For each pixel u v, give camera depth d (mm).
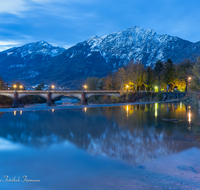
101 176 9438
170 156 12062
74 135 17734
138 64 96812
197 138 16625
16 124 23766
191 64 90438
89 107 50438
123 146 14227
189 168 10258
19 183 8805
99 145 14500
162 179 9047
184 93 87312
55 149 13555
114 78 124000
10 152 12891
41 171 10016
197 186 8398
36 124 23859
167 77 98500
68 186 8523
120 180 9008
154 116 31109
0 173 9805
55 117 30516
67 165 10672
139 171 9914
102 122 25328
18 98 101625
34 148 13789
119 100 86000
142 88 104938
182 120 26797
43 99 153500
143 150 13234
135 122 25250
